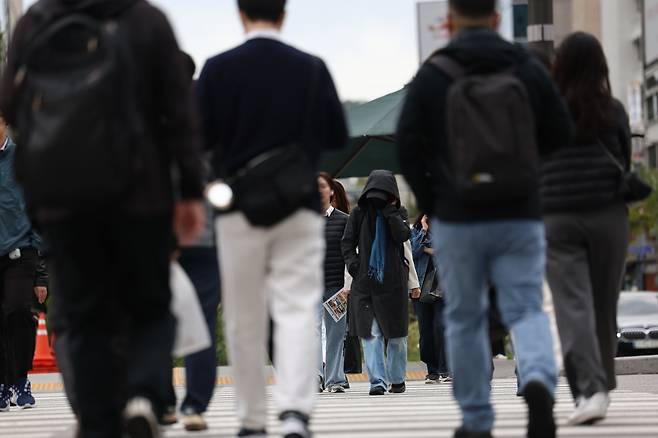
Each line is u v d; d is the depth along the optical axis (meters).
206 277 20.41
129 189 11.83
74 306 12.34
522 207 14.94
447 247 15.11
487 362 15.57
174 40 12.28
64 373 17.92
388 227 33.88
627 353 60.22
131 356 12.97
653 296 65.12
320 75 16.06
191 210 12.59
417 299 39.38
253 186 15.59
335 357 34.94
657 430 19.30
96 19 12.11
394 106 46.91
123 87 11.73
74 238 12.02
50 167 11.51
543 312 15.27
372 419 23.09
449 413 24.62
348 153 48.56
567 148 20.14
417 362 54.72
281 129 15.80
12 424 24.19
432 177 15.43
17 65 12.70
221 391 37.16
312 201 15.85
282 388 15.43
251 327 16.06
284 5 16.16
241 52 15.92
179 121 12.14
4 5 77.44
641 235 153.25
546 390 14.81
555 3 152.00
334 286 35.19
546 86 15.51
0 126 27.67
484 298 15.41
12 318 28.41
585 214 20.11
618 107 20.34
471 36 15.45
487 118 14.75
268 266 16.06
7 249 28.03
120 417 12.63
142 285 12.34
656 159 189.38
